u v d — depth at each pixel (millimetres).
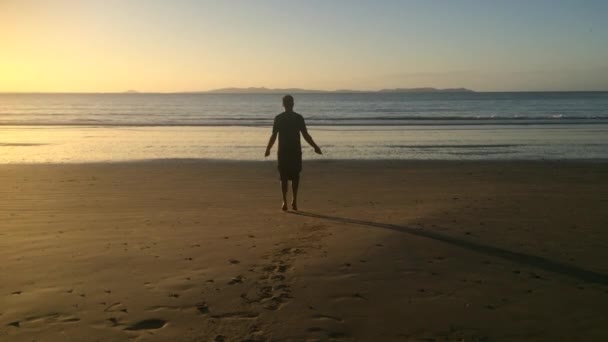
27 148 19344
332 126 30797
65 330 3262
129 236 5895
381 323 3404
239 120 38625
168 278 4305
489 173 13164
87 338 3146
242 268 4578
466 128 29141
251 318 3465
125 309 3615
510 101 99625
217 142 21828
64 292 3969
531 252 5094
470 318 3498
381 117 41406
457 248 5215
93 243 5539
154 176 12328
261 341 3121
